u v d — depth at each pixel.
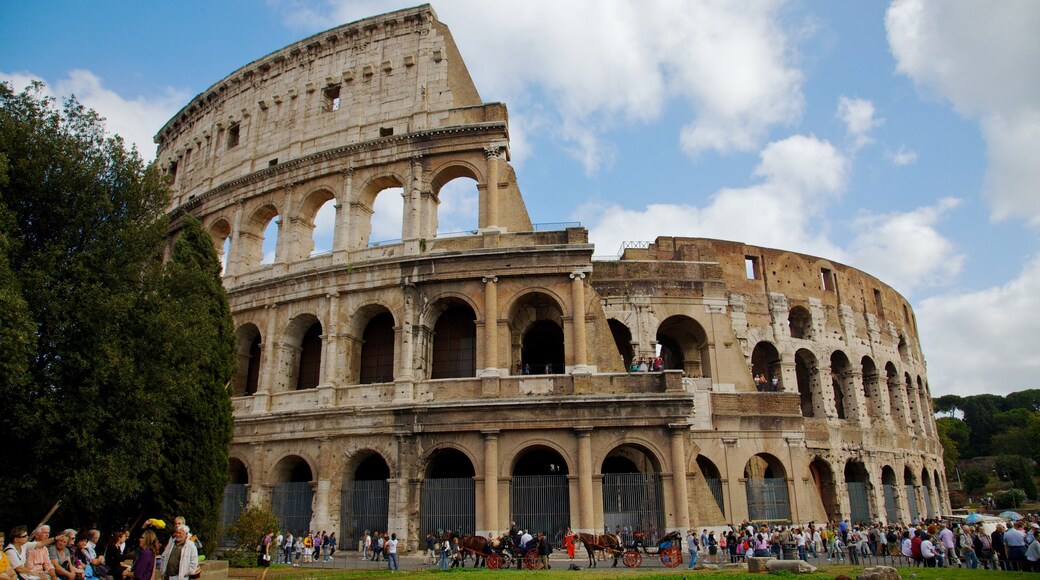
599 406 47.94
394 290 53.62
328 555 47.28
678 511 46.12
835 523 65.56
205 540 39.69
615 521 46.94
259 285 57.75
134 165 38.16
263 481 52.66
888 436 75.81
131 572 20.72
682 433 47.59
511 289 51.84
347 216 57.34
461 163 56.25
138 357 35.09
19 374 29.62
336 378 53.06
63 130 36.38
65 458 32.72
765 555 41.47
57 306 32.12
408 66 60.84
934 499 83.00
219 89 70.19
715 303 61.94
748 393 60.44
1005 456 164.12
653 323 60.06
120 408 34.09
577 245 51.44
